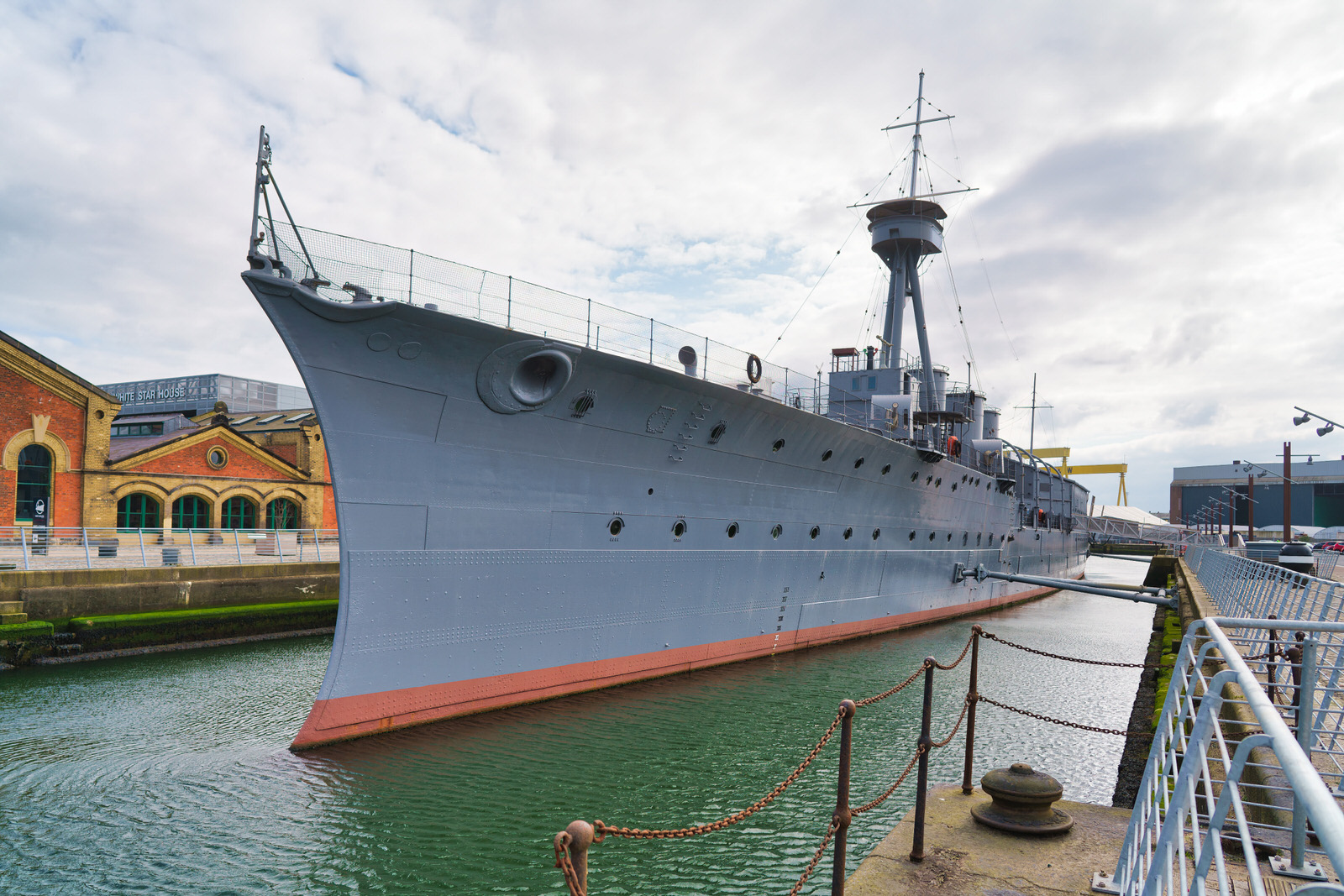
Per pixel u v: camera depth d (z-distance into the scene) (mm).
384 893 6926
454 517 10781
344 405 9547
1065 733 12594
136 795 8727
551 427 11547
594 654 12938
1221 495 96375
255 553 27203
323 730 9898
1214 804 3166
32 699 13328
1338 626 4883
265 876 7102
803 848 8141
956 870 5434
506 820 8438
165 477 28719
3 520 24125
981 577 23953
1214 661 10203
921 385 26531
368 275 9594
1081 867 5480
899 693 14641
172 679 15102
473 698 11336
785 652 17234
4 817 8156
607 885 7258
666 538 13781
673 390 12562
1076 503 49688
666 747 10922
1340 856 1306
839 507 17891
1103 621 27969
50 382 25219
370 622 10148
